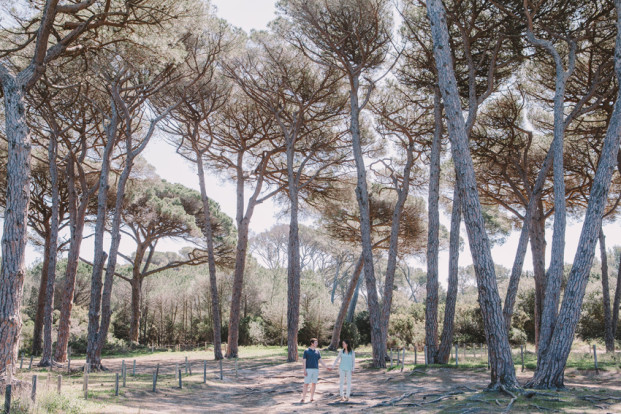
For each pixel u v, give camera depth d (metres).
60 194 22.67
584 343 27.23
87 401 8.36
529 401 7.79
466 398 8.57
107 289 15.02
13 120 8.85
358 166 16.27
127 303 38.09
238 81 19.19
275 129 21.89
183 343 36.25
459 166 9.41
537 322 18.77
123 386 10.96
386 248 24.30
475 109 14.45
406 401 9.16
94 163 22.25
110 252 15.15
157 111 19.66
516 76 17.53
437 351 15.00
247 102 20.59
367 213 16.05
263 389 12.78
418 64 17.16
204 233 29.53
